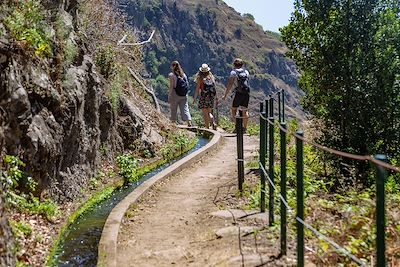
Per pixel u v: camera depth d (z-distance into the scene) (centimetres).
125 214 757
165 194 895
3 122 628
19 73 696
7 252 479
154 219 753
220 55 15488
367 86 939
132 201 810
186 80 1628
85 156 907
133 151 1159
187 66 14750
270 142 620
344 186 841
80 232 721
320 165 977
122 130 1141
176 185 957
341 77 952
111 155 1055
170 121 1528
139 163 1127
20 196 660
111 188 948
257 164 1034
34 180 704
